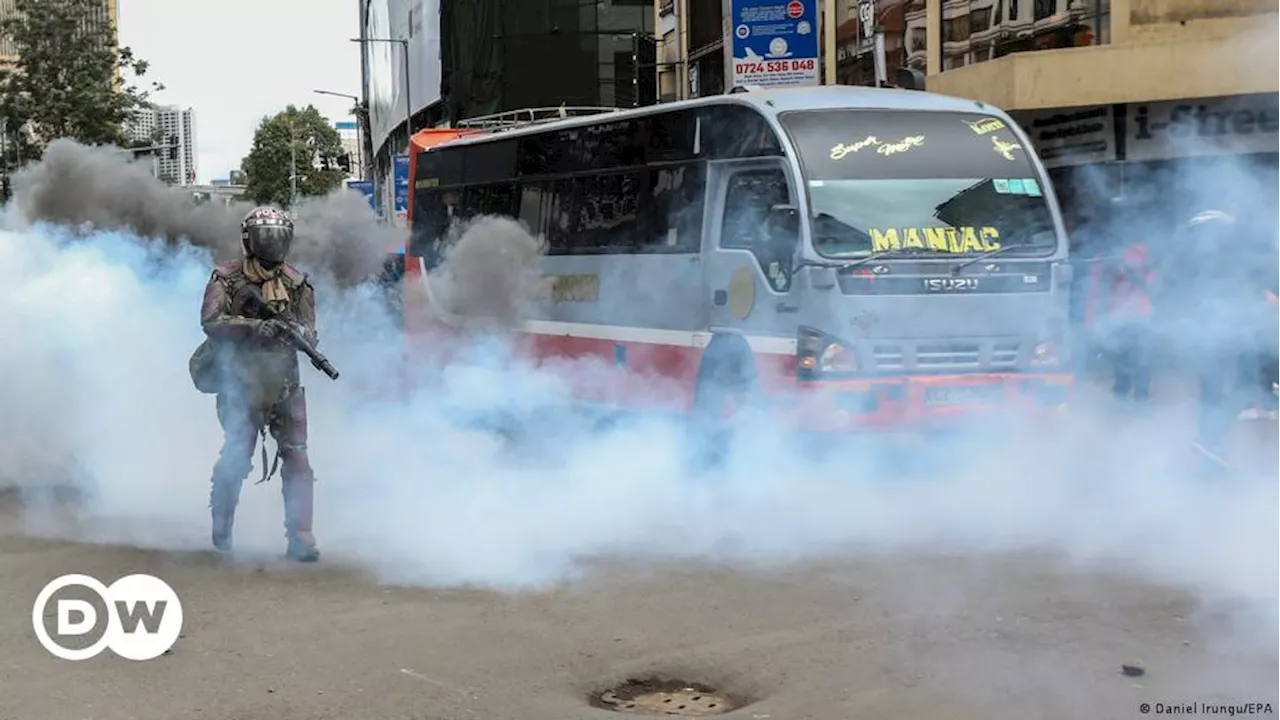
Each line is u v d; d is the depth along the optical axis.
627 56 46.34
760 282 9.12
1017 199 9.17
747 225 9.43
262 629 5.67
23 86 41.22
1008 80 15.54
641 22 46.38
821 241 8.68
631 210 10.84
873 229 8.77
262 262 6.83
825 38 22.45
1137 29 15.03
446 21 50.38
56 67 41.03
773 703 4.72
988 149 9.30
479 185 13.49
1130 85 14.75
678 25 29.64
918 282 8.70
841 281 8.56
